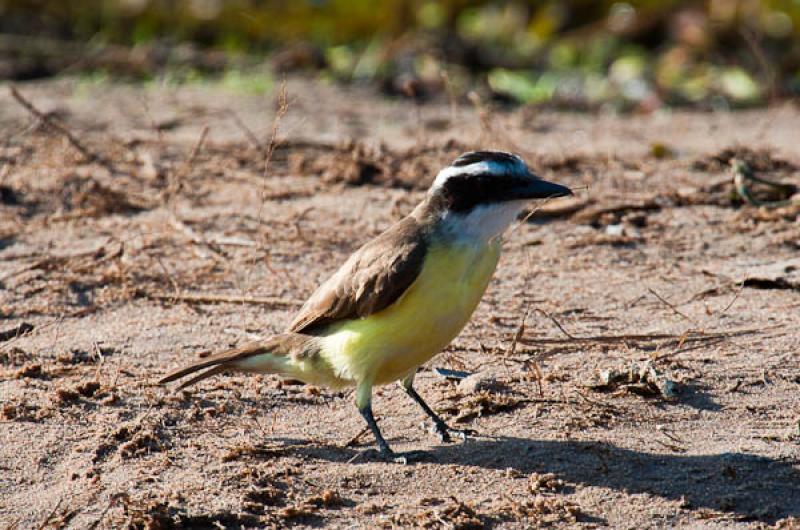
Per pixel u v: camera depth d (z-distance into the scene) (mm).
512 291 13312
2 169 17516
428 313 9617
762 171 17359
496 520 8852
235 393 11031
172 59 25328
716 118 21938
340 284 9836
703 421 10289
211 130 20219
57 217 15797
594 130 20578
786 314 12383
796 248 14305
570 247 14602
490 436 10148
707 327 12156
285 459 9828
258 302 13141
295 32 26719
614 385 10945
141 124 20578
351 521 8859
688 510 8945
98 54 25312
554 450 9844
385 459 9836
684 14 26359
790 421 10219
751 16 26219
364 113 21797
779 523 8734
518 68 25375
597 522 8812
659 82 24266
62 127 18375
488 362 11602
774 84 22891
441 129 20391
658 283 13445
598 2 27141
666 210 15820
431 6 26812
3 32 26844
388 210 15984
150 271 14000
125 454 9859
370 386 9945
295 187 16984
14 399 10805
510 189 9656
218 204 16328
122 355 11844
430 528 8727
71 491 9273
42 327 12516
